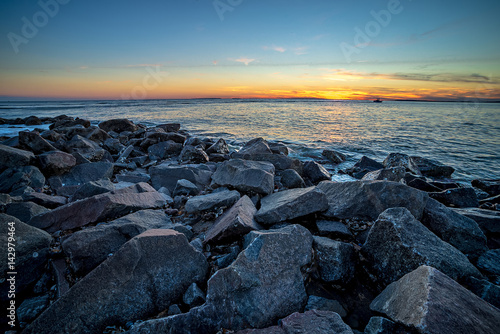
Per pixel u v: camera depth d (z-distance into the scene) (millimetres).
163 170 8117
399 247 3592
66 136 14406
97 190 6074
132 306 3098
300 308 3311
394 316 2729
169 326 2648
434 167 10961
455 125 29422
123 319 3021
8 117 37656
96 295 2957
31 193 5918
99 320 2914
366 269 4055
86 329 2834
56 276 3631
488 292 3100
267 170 7289
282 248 3658
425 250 3451
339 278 3734
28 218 4730
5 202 5152
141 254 3322
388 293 3178
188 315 2758
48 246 3975
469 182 10250
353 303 3543
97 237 3969
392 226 3736
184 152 11297
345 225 5012
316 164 9375
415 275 2953
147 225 4691
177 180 7676
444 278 2795
